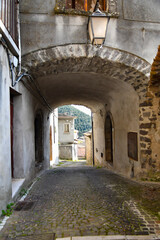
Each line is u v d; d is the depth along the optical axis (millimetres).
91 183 5191
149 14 4746
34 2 4340
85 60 4520
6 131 3088
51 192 4277
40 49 4293
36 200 3699
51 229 2543
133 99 5434
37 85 5566
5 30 2918
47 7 4352
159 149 4805
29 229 2543
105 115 8742
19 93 4168
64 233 2436
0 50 2902
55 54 4328
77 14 4371
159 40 4742
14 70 3717
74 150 24438
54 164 13828
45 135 8953
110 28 4539
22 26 4270
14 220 2801
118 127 6852
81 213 3053
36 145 7863
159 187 4324
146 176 4863
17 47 3729
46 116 9359
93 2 4859
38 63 4297
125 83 5277
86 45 4402
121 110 6461
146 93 4770
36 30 4301
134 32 4648
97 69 4996
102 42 3863
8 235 2400
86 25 4414
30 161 5109
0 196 2848
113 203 3475
